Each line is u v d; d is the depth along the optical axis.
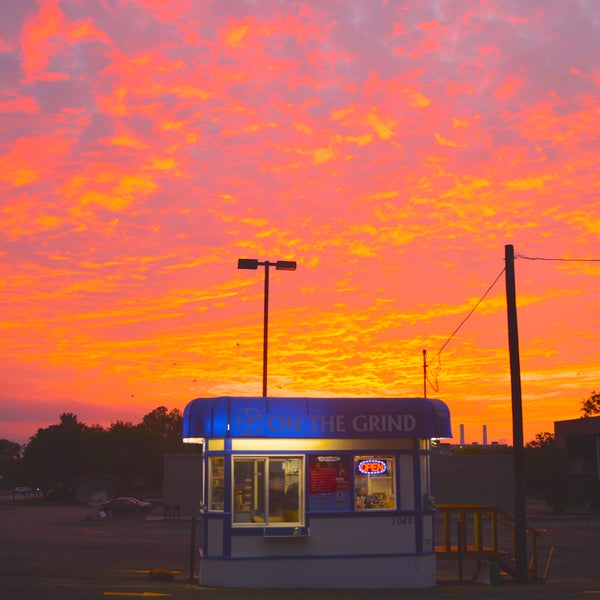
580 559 26.62
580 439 81.00
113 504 64.50
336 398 18.42
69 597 15.09
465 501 53.41
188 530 42.94
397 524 18.41
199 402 18.31
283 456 18.23
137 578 19.28
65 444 104.31
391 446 18.70
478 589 17.98
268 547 17.83
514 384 20.44
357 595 16.34
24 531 41.41
